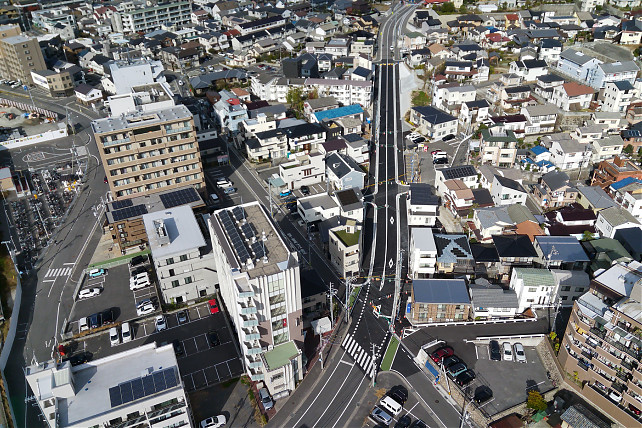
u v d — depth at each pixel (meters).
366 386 75.12
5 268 100.44
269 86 169.25
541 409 68.50
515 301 84.25
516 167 127.81
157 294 93.06
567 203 112.50
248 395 73.81
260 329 71.94
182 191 106.88
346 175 117.06
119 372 64.50
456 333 82.81
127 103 113.81
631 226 98.75
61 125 159.12
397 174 128.38
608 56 176.38
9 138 156.88
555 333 79.19
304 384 75.81
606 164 117.62
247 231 76.62
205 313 88.81
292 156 131.88
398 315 87.19
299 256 101.38
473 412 70.38
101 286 95.56
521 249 92.62
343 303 90.19
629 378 66.38
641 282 67.69
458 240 96.69
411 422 69.62
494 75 180.88
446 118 144.88
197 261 88.44
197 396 73.69
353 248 93.00
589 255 94.62
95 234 110.94
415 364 78.38
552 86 159.38
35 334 86.06
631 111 140.62
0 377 77.12
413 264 93.88
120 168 105.00
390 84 181.62
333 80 166.00
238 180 129.00
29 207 121.50
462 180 115.25
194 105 154.38
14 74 199.00
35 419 72.56
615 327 67.19
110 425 59.69
